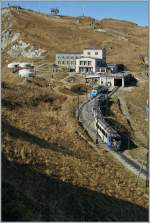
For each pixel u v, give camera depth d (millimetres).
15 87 116875
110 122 102562
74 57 184500
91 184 53281
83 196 47938
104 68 175625
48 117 92562
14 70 174125
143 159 76375
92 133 89625
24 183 43375
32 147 58625
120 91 145125
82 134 86750
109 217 45094
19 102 102125
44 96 116250
